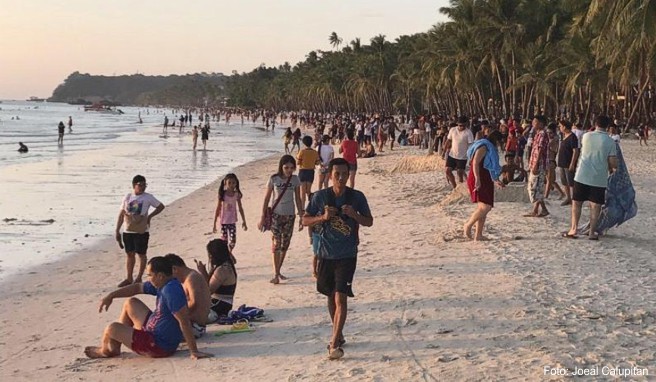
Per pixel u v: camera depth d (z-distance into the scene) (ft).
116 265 38.14
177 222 53.42
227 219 33.42
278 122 413.80
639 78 140.15
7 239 46.19
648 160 93.71
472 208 49.16
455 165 55.47
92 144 165.37
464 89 207.21
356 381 18.34
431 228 42.11
